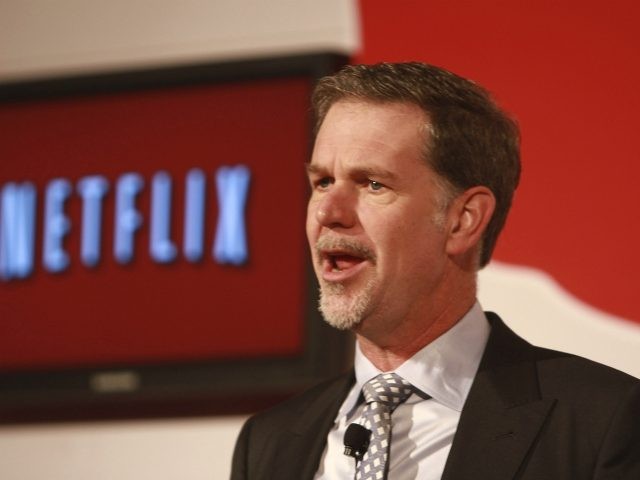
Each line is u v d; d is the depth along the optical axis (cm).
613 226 989
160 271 1122
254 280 1095
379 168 608
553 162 1012
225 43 1145
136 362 1109
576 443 556
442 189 621
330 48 1098
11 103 1185
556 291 995
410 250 612
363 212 611
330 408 653
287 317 1079
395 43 1083
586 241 994
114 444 1109
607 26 1023
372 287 607
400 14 1086
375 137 613
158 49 1164
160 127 1141
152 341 1112
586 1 1033
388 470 587
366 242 608
